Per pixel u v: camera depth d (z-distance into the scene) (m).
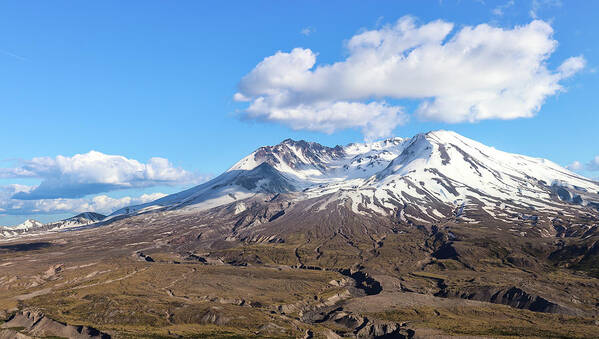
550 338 164.88
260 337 177.38
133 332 181.75
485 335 171.12
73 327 187.75
